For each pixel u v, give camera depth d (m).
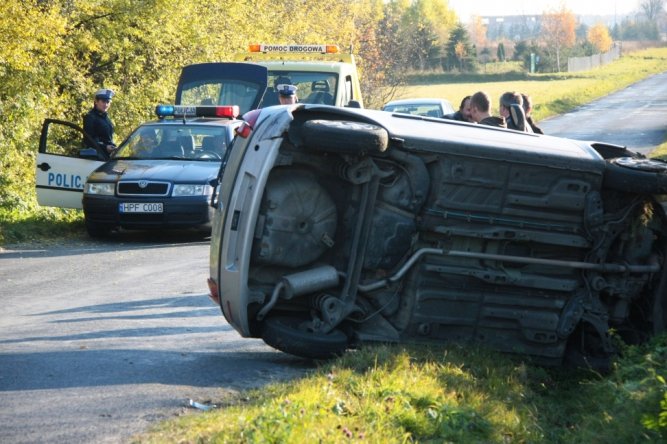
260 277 9.66
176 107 22.94
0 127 27.16
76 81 30.92
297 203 9.53
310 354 9.60
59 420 7.73
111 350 10.46
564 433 8.57
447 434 7.59
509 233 9.91
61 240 21.06
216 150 21.73
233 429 7.13
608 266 10.18
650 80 116.69
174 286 15.28
